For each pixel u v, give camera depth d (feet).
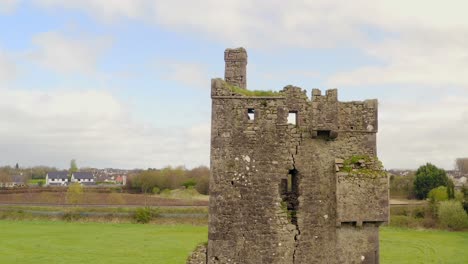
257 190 71.41
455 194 334.85
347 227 71.00
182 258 187.52
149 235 252.62
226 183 71.67
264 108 72.43
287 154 71.82
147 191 455.22
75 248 210.79
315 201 71.46
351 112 73.10
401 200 380.17
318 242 71.00
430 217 298.15
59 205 346.33
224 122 72.38
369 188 70.03
